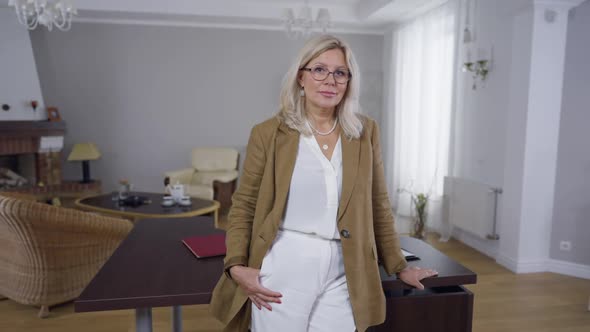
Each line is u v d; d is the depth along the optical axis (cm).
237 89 585
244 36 577
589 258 323
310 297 107
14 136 476
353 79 108
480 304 273
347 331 109
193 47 569
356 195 106
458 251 391
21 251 244
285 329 106
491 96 373
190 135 584
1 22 487
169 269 136
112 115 565
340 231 106
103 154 570
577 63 314
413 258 146
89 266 266
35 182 522
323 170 107
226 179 520
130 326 243
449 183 422
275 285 107
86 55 550
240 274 107
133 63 561
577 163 320
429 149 460
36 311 260
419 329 134
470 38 377
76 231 249
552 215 331
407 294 136
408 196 513
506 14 345
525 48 321
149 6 505
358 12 539
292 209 109
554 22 312
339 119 110
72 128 559
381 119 619
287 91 110
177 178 519
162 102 573
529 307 270
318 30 585
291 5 528
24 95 503
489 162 377
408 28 511
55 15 351
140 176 581
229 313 114
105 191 575
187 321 248
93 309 110
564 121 322
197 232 183
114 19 546
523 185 326
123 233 272
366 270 110
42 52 540
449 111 430
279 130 110
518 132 330
